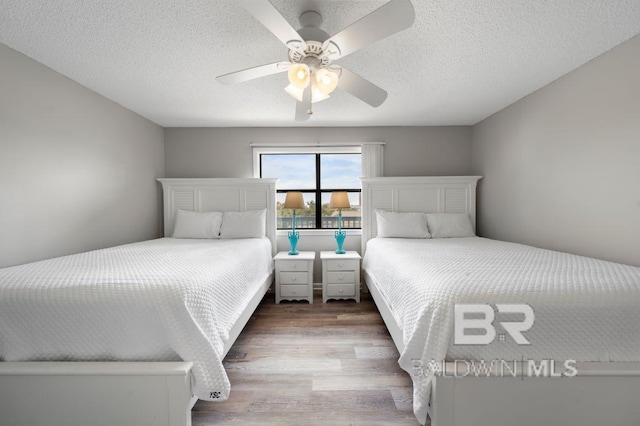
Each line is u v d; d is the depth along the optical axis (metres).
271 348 2.28
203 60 2.18
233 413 1.57
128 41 1.93
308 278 3.43
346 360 2.10
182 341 1.30
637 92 1.89
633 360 1.26
